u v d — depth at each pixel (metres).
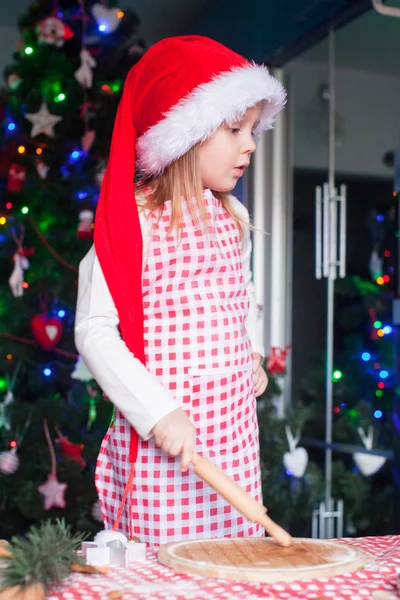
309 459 3.33
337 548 0.79
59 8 2.96
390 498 2.96
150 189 1.17
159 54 1.14
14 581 0.64
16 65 2.94
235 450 1.11
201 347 1.11
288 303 3.57
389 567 0.73
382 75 3.03
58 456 2.85
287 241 3.59
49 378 3.01
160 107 1.12
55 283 2.87
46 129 2.89
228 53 1.15
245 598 0.64
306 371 3.45
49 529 0.71
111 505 1.14
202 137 1.10
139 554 0.79
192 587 0.67
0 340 2.93
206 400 1.10
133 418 0.97
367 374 3.13
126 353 1.01
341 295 3.23
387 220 3.08
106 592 0.66
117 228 1.07
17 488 2.79
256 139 1.30
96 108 2.89
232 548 0.79
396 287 3.05
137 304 1.06
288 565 0.72
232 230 1.21
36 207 2.92
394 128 2.98
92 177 2.90
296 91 3.50
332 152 3.29
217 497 1.09
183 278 1.12
